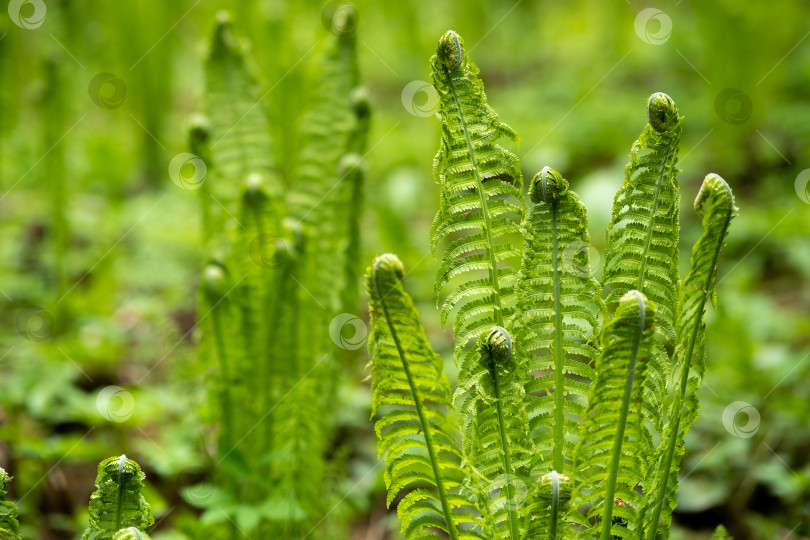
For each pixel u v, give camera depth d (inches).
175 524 94.1
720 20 207.8
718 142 210.8
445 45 69.1
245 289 84.1
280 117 127.6
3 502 69.0
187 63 267.3
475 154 69.5
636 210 69.4
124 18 204.8
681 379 68.2
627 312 65.7
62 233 141.1
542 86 274.8
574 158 217.5
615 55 266.1
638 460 68.7
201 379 89.7
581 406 69.6
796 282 162.7
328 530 88.9
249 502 86.8
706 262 67.4
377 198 180.1
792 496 95.8
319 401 86.7
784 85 224.5
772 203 189.5
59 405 114.7
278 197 90.7
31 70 192.4
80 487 103.7
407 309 65.9
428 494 68.9
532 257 69.3
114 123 218.2
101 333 127.3
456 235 170.7
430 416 68.4
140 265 163.9
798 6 210.8
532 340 69.7
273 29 151.0
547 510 67.1
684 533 99.0
